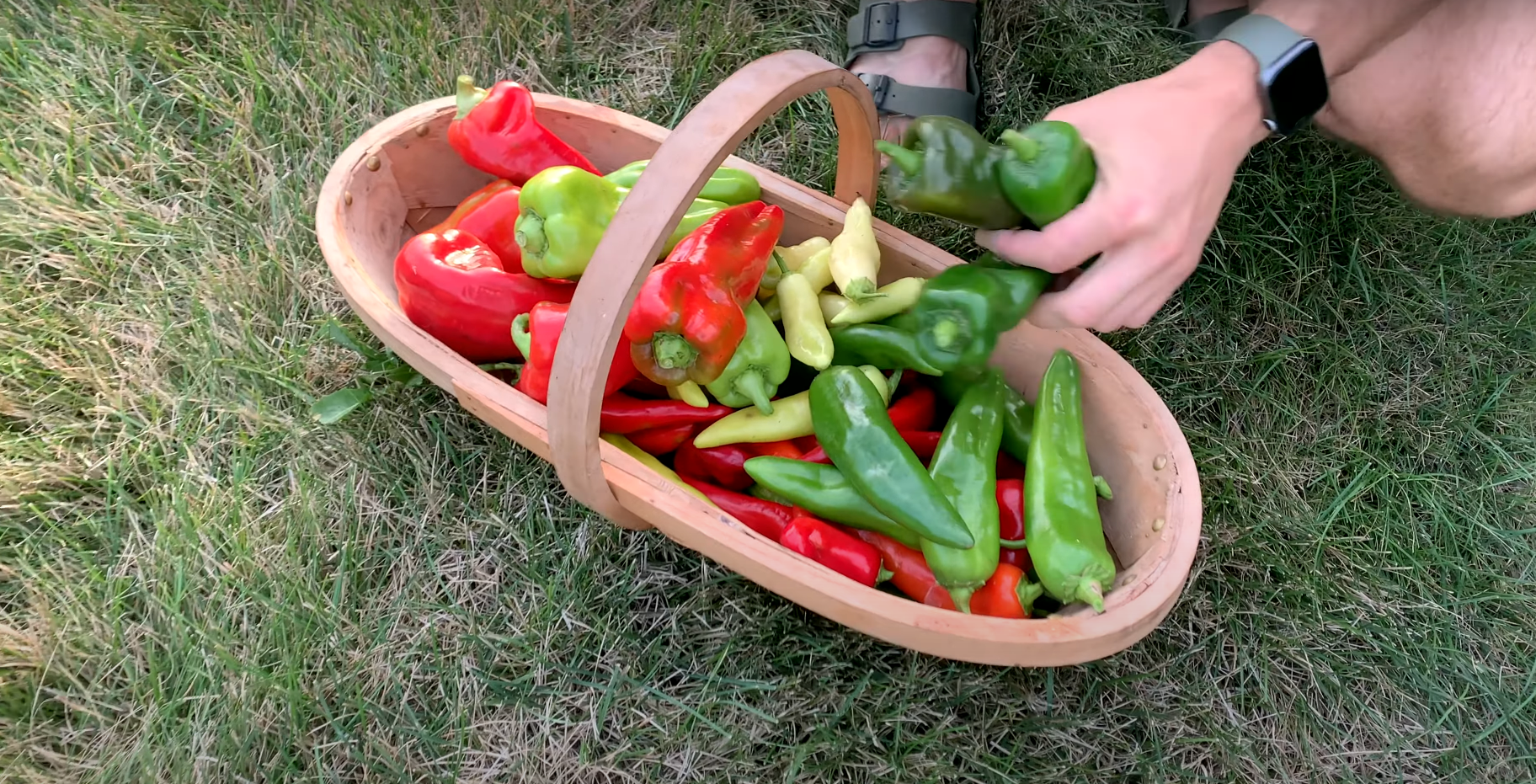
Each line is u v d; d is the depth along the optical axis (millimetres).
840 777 1532
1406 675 1695
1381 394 1937
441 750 1534
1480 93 1399
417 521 1688
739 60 2238
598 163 1787
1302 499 1817
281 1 2160
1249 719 1650
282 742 1499
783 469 1439
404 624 1614
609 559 1678
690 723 1562
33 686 1502
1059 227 1127
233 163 1979
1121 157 1103
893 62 2064
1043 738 1594
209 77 2057
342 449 1717
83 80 2018
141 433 1694
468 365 1396
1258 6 1300
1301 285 2025
